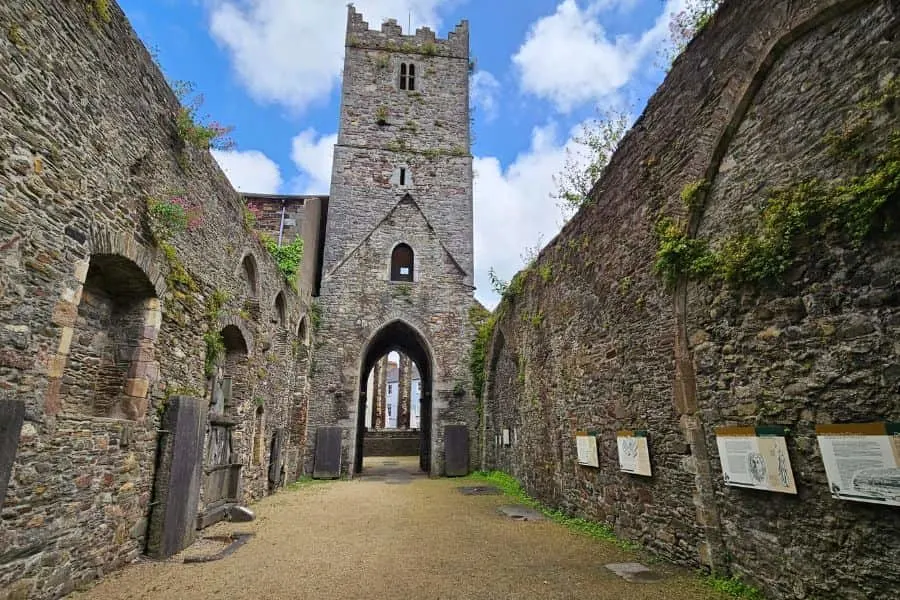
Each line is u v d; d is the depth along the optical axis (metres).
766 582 3.72
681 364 4.72
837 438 3.19
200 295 6.40
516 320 10.93
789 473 3.52
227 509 7.28
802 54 3.71
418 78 18.17
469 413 14.70
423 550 5.51
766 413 3.77
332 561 5.06
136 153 4.92
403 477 14.01
